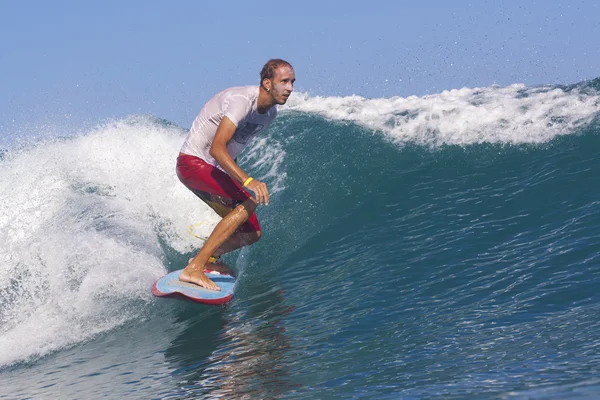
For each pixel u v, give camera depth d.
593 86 8.52
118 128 8.64
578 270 4.75
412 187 7.51
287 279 5.96
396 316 4.45
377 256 6.06
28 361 4.85
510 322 3.96
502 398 2.50
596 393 2.32
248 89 5.09
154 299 5.71
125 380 4.01
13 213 7.34
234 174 4.90
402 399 2.78
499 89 9.33
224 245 5.75
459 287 4.88
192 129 5.43
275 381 3.48
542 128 7.92
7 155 8.21
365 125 8.87
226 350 4.31
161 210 7.57
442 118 8.55
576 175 6.82
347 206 7.38
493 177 7.35
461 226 6.33
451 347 3.63
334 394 3.07
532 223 6.04
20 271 6.22
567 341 3.40
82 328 5.36
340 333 4.25
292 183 7.92
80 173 8.02
